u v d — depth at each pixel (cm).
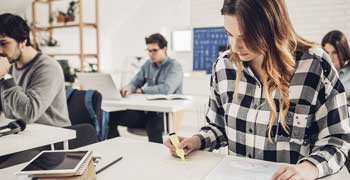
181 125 368
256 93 106
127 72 514
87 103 204
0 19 159
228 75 113
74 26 457
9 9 454
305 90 98
